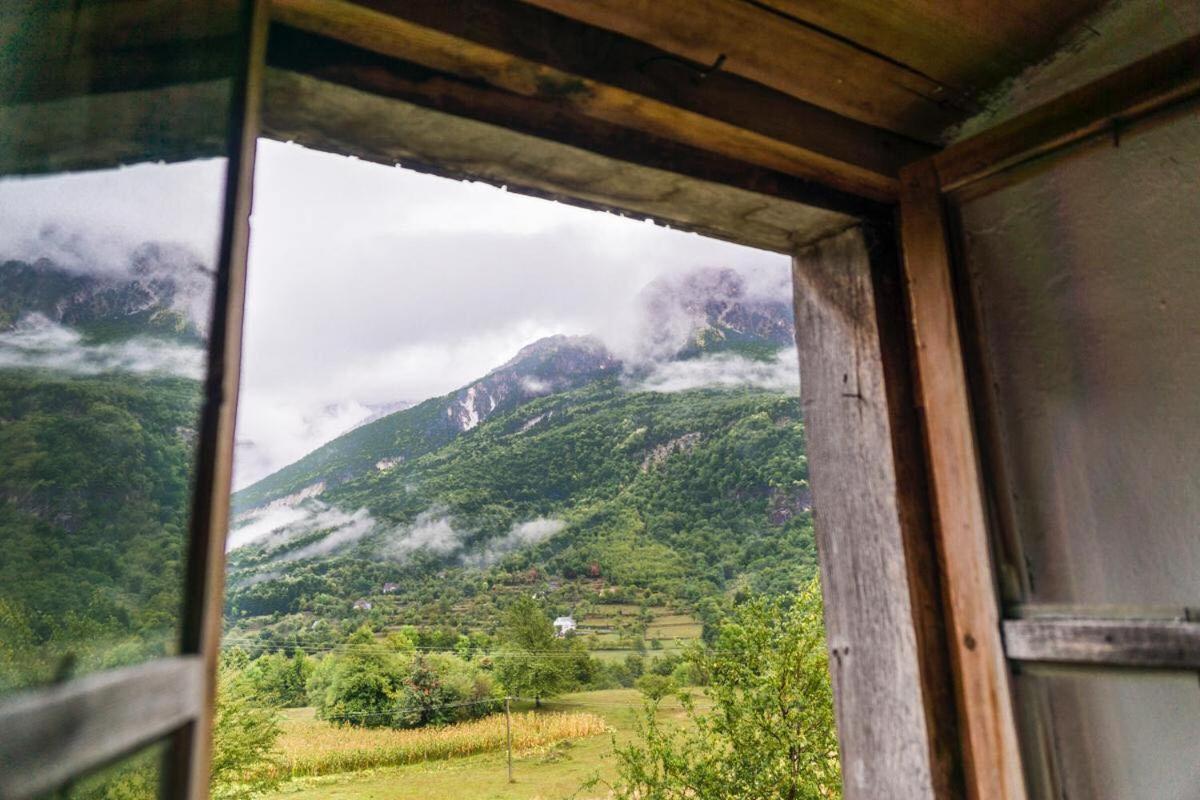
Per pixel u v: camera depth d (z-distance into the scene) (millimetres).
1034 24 982
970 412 927
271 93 727
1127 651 752
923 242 1002
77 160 590
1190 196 873
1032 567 911
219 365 505
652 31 836
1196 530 847
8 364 547
